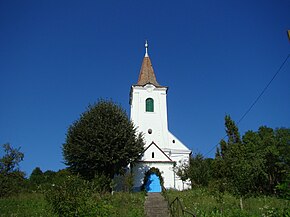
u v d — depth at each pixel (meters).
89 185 24.23
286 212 11.96
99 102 40.09
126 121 38.88
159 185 40.16
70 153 36.12
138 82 51.50
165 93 49.50
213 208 20.41
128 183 35.97
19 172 36.25
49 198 20.48
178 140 47.56
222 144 35.44
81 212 16.50
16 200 24.91
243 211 17.89
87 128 36.47
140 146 38.78
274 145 36.50
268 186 32.03
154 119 47.53
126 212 21.52
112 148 36.06
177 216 18.42
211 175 32.78
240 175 23.31
